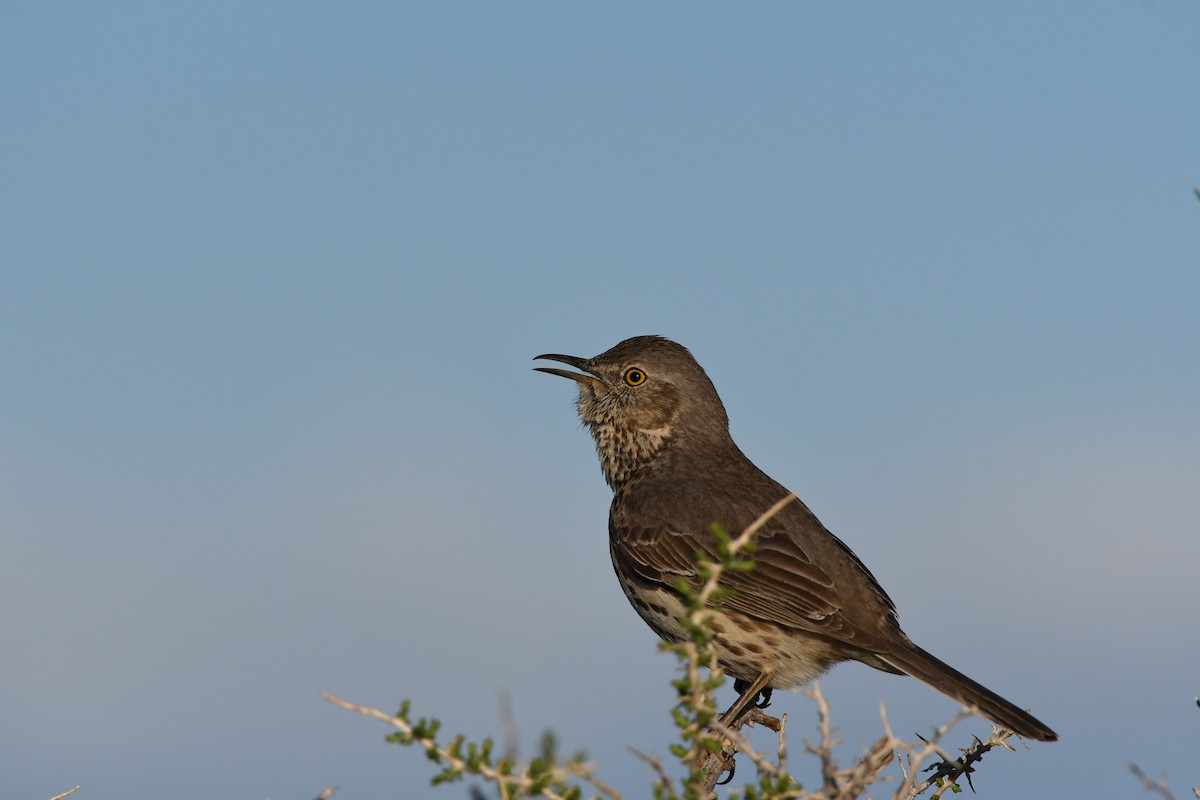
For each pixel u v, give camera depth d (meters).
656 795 5.88
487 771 5.77
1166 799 6.15
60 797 8.66
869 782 6.32
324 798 6.77
